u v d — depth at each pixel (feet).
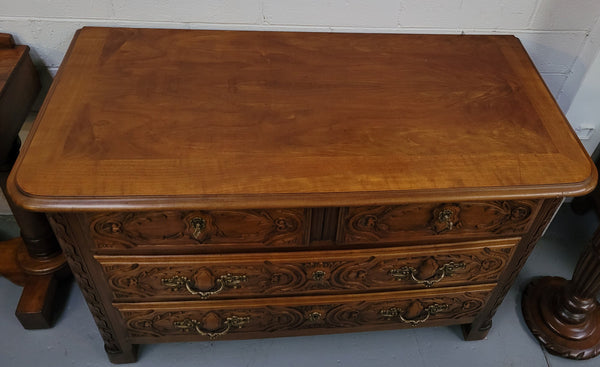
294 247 3.56
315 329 4.37
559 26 4.48
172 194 2.96
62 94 3.50
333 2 4.21
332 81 3.79
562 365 4.85
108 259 3.46
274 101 3.59
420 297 4.15
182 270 3.61
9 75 3.77
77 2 4.00
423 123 3.52
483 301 4.33
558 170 3.28
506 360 4.85
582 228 6.01
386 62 4.02
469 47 4.25
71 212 3.07
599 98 4.94
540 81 3.95
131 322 4.04
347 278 3.86
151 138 3.26
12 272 4.92
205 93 3.60
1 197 5.47
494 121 3.59
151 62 3.81
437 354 4.87
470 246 3.73
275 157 3.20
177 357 4.69
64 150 3.14
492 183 3.17
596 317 5.02
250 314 4.08
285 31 4.34
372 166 3.20
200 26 4.27
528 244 3.84
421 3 4.27
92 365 4.60
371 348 4.88
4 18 4.02
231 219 3.26
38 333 4.79
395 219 3.40
